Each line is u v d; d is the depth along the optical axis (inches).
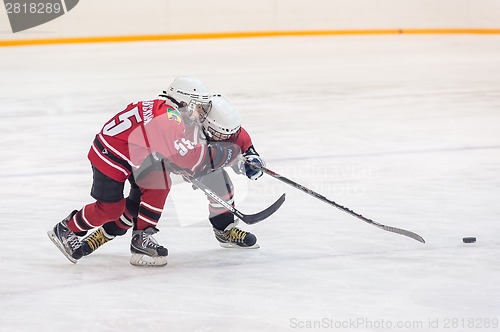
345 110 1015.0
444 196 584.1
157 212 431.8
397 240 480.1
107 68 1508.4
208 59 1656.0
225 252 463.5
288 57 1694.1
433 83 1268.5
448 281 408.2
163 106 416.5
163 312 371.6
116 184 420.2
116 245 479.5
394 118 950.4
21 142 833.5
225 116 416.2
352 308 372.8
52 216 547.2
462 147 771.4
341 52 1793.8
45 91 1222.9
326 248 466.9
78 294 397.1
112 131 415.5
